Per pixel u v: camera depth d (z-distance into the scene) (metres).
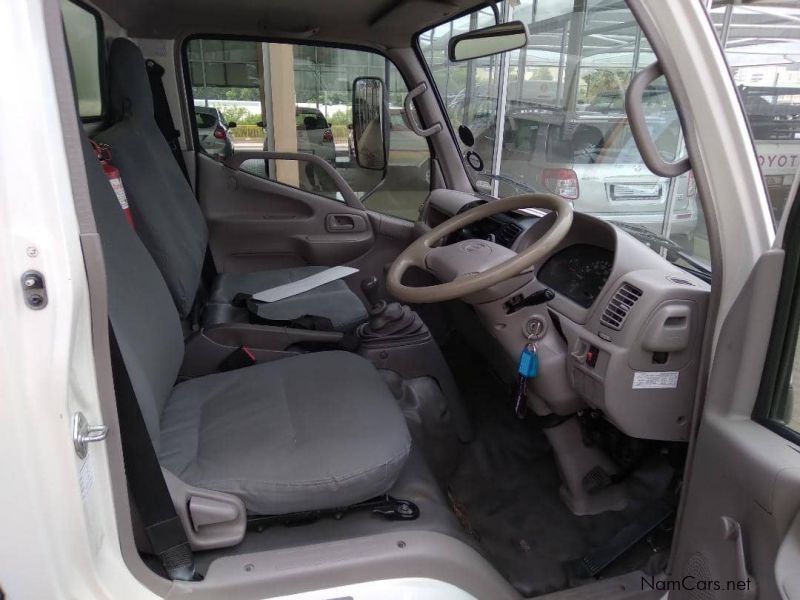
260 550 1.07
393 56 2.45
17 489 0.71
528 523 1.64
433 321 2.38
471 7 1.98
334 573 1.03
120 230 1.24
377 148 2.66
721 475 1.01
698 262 1.40
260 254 2.67
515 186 2.25
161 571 0.97
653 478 1.65
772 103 2.44
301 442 1.17
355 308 2.16
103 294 0.75
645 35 0.98
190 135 2.51
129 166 1.60
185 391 1.43
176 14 2.14
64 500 0.73
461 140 2.42
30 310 0.67
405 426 1.26
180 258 1.77
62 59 0.71
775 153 1.29
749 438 0.97
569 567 1.49
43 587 0.75
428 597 1.06
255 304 2.05
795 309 0.95
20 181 0.66
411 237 2.68
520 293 1.39
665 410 1.29
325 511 1.15
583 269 1.57
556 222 1.33
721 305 1.03
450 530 1.19
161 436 1.22
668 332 1.21
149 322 1.23
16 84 0.65
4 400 0.68
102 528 0.82
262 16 2.17
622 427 1.31
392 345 1.86
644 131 1.02
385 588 1.05
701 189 1.00
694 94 0.97
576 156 3.71
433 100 2.51
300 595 1.02
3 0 0.65
